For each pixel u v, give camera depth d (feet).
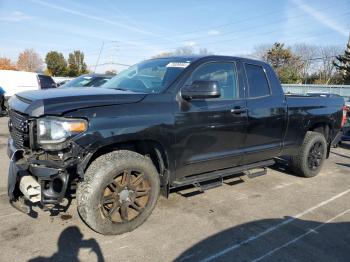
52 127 10.36
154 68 14.83
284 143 17.62
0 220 12.46
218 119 14.02
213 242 11.80
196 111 13.28
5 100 42.01
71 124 10.41
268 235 12.50
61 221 12.57
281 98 17.10
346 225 13.67
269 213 14.47
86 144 10.61
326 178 20.25
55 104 10.61
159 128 12.15
